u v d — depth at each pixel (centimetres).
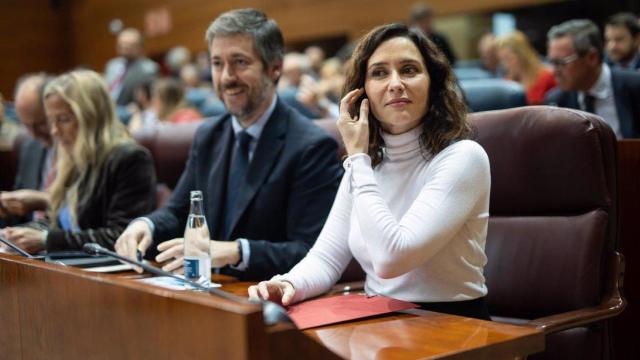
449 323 144
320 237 188
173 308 118
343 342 131
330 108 455
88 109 270
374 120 181
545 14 657
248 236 229
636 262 233
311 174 227
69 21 1170
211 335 111
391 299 165
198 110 632
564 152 193
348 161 171
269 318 109
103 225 268
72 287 142
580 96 354
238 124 240
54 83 274
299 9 869
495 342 129
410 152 175
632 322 233
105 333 134
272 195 228
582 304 185
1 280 165
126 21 1090
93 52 1141
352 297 170
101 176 267
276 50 238
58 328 147
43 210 309
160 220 239
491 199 208
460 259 168
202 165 247
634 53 468
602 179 189
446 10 727
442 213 159
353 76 179
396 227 158
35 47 1151
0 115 489
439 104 175
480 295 172
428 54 175
